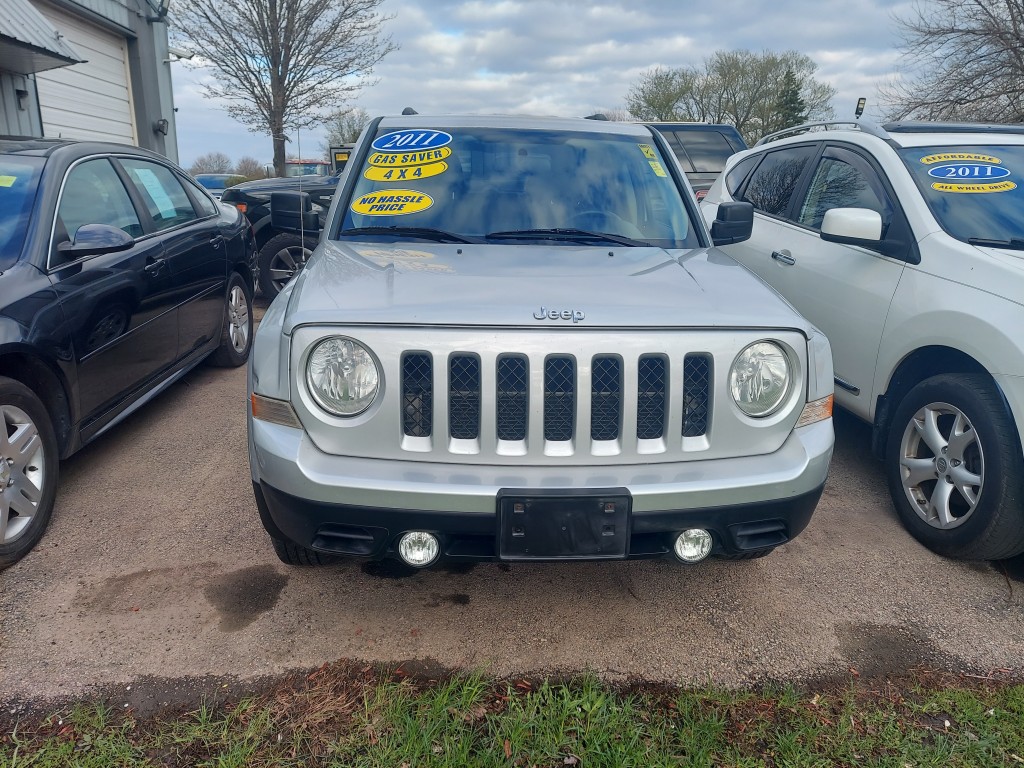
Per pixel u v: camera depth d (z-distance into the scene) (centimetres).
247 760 211
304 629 272
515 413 235
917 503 344
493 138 380
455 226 338
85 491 377
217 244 546
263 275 809
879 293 371
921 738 224
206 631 270
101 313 373
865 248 384
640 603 293
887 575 315
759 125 4759
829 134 475
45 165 382
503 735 221
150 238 450
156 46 1260
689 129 1045
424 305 237
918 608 293
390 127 388
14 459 308
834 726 229
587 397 232
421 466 233
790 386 247
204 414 491
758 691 245
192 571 308
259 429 242
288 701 236
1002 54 1964
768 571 317
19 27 752
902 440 351
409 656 259
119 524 345
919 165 391
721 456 243
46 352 326
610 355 233
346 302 242
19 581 299
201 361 536
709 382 240
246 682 245
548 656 260
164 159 526
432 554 237
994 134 421
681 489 231
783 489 240
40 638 264
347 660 256
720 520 238
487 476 230
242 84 1881
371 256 299
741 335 240
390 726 224
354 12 1936
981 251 331
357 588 299
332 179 885
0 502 301
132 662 253
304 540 242
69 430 352
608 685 246
